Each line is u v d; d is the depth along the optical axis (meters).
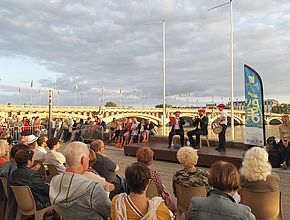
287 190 7.60
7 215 4.96
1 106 47.38
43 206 4.70
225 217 2.47
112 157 14.28
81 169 3.28
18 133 20.92
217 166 2.68
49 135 19.25
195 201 2.66
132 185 2.76
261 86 11.14
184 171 4.52
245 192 3.92
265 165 3.84
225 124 11.98
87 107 56.97
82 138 19.81
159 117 65.06
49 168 6.00
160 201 2.78
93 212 3.11
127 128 17.98
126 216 2.68
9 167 5.25
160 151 13.01
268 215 3.88
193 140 13.16
